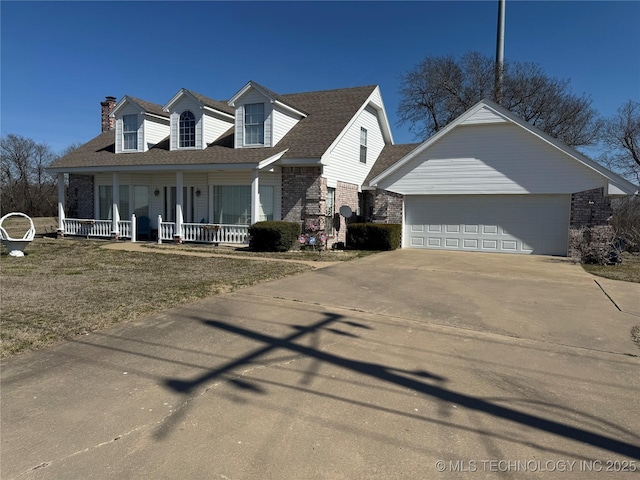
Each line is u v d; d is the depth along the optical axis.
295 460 2.63
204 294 7.02
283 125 16.11
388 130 20.41
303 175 14.88
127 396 3.45
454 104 30.38
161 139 18.61
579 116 27.83
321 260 11.91
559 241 13.61
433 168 15.18
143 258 11.97
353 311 6.15
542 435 2.96
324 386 3.68
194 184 16.84
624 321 5.81
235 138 16.00
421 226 15.59
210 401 3.38
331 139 15.19
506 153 14.08
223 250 14.15
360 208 18.44
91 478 2.45
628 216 19.27
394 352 4.52
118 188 18.09
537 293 7.59
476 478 2.49
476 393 3.59
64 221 18.75
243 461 2.62
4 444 2.77
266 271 9.58
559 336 5.14
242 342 4.74
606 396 3.57
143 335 4.93
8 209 41.72
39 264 10.66
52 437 2.86
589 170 12.97
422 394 3.56
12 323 5.26
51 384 3.65
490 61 29.52
